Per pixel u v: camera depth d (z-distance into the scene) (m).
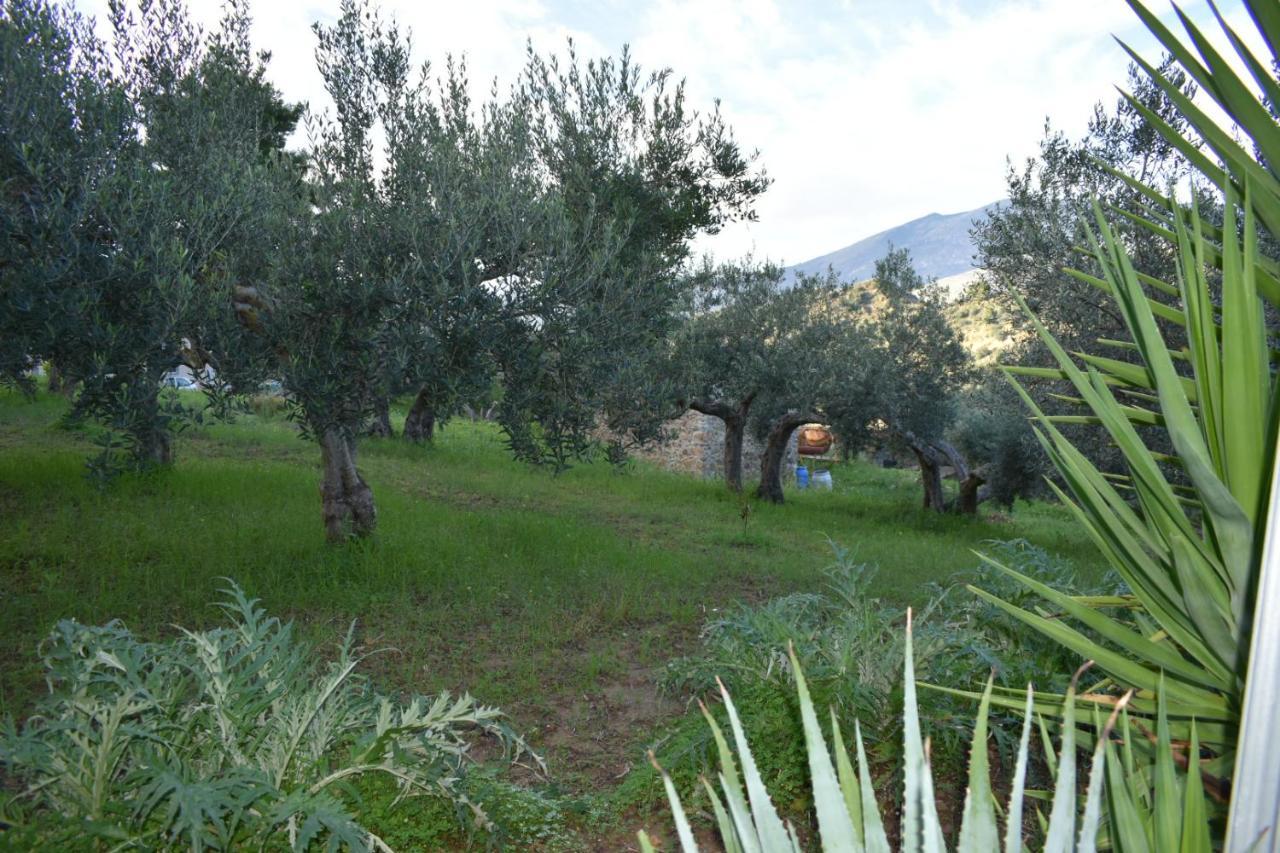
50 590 6.60
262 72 8.16
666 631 7.30
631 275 8.73
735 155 10.67
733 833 1.11
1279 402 1.36
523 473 18.06
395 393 7.01
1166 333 10.03
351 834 2.87
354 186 7.11
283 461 15.95
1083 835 0.99
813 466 33.84
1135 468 1.78
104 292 5.57
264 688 3.53
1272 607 0.98
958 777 4.06
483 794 3.54
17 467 11.59
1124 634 1.86
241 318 7.04
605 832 3.93
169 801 2.93
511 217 7.01
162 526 9.14
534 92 9.23
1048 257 11.86
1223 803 1.73
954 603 5.71
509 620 7.22
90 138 5.63
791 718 4.14
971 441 22.34
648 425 9.02
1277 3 1.31
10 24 5.54
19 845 2.66
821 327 18.05
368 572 7.95
